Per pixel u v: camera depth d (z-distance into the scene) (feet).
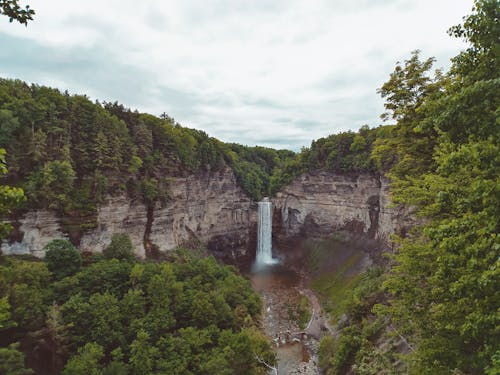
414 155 66.80
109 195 160.35
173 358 94.17
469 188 31.35
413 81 59.36
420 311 45.06
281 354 137.08
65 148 143.74
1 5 25.75
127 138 176.76
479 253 26.68
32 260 127.75
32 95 152.76
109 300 103.71
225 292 143.13
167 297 115.75
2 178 127.03
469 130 28.76
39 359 93.56
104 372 83.76
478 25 27.71
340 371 104.37
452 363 35.78
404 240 53.72
